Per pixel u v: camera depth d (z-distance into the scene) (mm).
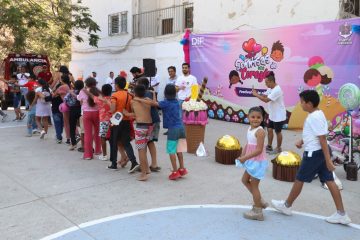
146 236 4203
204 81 8227
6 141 9469
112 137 6801
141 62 17625
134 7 18328
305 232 4348
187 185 6043
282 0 12250
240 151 7398
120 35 19047
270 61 11656
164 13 17891
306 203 5293
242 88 12578
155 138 6695
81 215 4793
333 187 4551
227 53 12922
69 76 9367
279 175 6301
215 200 5375
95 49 20719
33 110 10102
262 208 4758
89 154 7652
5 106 16891
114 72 19531
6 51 26828
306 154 4559
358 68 9711
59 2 15508
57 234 4246
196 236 4211
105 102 6887
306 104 4512
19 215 4785
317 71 10516
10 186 5926
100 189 5812
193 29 15250
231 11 13773
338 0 11000
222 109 13289
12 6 14023
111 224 4523
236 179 6375
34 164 7250
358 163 6918
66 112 8875
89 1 20828
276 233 4309
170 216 4770
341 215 4555
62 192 5664
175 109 6199
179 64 15492
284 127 11391
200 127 8125
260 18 12914
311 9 11609
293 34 11000
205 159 7758
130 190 5777
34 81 11859
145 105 6168
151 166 6828
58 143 9250
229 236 4219
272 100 7961
